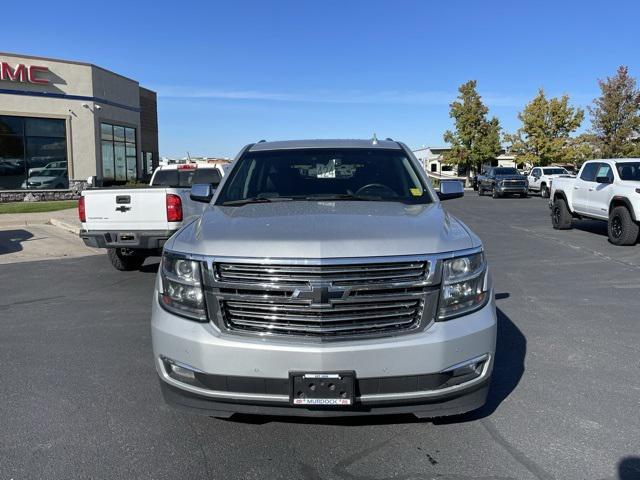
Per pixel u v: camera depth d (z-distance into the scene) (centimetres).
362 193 452
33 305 696
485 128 5188
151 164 3694
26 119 2381
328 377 296
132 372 464
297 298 303
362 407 306
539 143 4388
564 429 357
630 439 344
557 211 1500
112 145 2764
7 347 531
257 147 523
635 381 438
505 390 419
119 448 338
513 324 595
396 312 309
